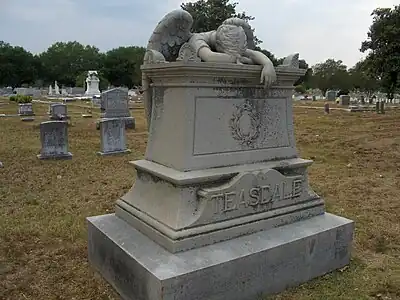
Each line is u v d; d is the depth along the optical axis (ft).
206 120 10.39
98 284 10.92
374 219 16.10
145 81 11.64
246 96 11.08
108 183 22.24
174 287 8.57
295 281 10.75
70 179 23.12
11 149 32.99
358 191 20.56
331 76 166.71
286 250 10.38
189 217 9.92
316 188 21.09
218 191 10.14
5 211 16.93
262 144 11.60
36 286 10.80
